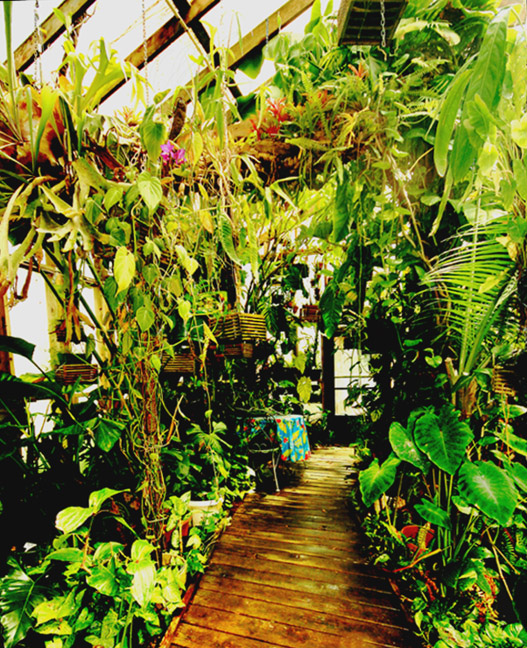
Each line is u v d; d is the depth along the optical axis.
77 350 2.64
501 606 1.74
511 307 1.46
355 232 1.99
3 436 1.81
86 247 1.18
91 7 2.05
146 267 1.38
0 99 1.04
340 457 4.20
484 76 0.87
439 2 1.65
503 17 0.88
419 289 1.95
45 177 1.12
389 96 1.60
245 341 1.82
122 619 1.36
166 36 2.39
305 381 2.50
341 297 2.03
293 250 2.45
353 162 1.76
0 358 2.25
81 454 2.06
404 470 2.05
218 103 1.38
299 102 1.73
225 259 1.99
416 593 1.75
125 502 1.81
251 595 1.79
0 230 0.98
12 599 1.23
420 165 1.83
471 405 1.79
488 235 1.54
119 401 1.86
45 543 1.61
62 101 1.09
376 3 1.31
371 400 2.84
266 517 2.65
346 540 2.30
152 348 1.59
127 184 1.26
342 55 1.86
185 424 2.51
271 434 3.36
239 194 1.75
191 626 1.60
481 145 0.92
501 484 1.36
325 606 1.71
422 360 1.98
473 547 1.68
